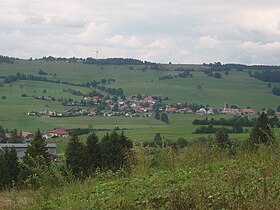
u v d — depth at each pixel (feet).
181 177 30.35
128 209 25.79
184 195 24.59
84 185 37.32
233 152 42.47
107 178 41.39
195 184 25.88
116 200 27.25
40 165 38.63
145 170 40.40
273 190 23.54
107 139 115.14
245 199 22.70
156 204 25.04
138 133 253.24
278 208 21.15
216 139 45.52
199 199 23.72
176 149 42.70
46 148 126.52
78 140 115.85
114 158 108.58
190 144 44.50
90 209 27.27
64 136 284.20
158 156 42.16
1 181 119.75
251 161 34.94
